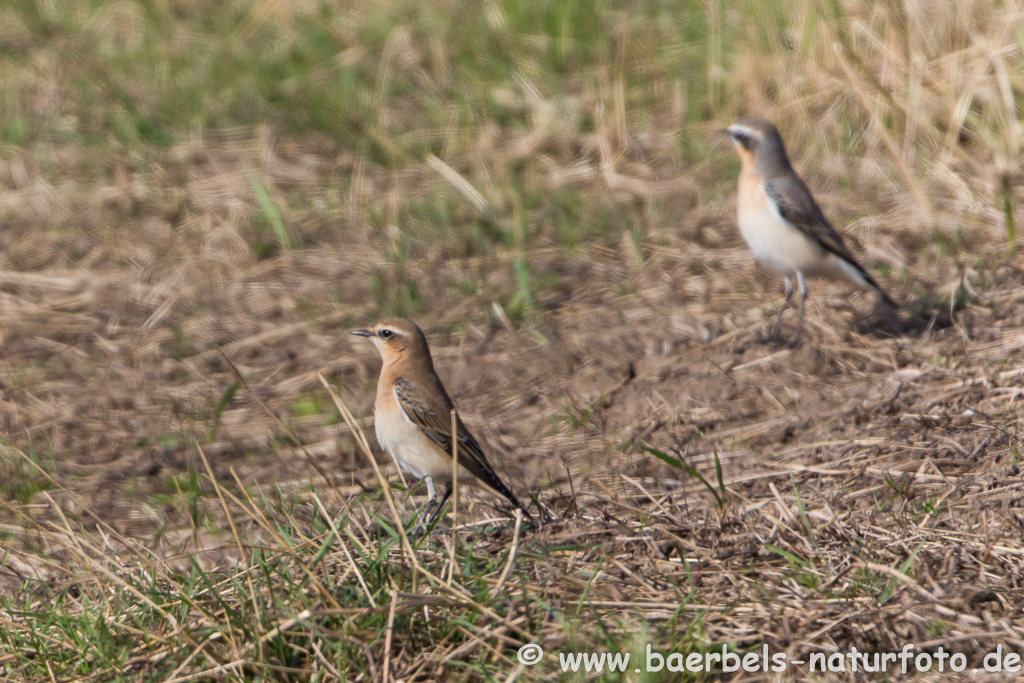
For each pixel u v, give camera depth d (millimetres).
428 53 21406
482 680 7488
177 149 18859
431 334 13984
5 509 10961
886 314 12844
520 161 18047
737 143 12844
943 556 8305
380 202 17156
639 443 10062
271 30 22859
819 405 11211
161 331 14367
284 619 7906
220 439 12180
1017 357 11320
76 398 13023
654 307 13945
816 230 12484
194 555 9180
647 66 19984
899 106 16734
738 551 8688
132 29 23219
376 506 10391
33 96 20562
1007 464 9320
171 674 7621
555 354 13172
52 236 16562
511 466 11078
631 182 17266
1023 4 16734
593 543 8922
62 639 8188
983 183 15516
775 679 7289
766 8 19312
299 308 14703
